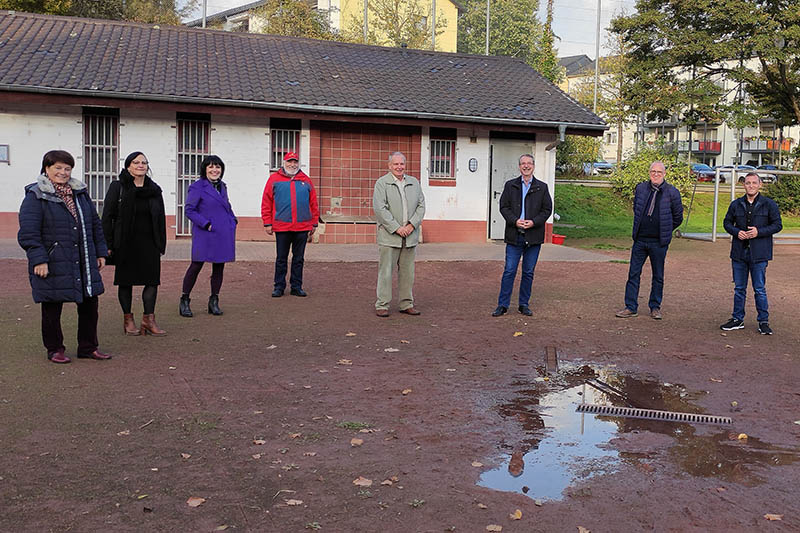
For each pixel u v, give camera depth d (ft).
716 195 68.39
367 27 140.67
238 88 52.90
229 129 53.62
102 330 25.58
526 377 20.84
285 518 11.62
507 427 16.47
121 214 24.07
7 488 12.53
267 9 124.26
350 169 56.75
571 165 125.59
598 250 60.18
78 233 20.39
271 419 16.57
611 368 22.15
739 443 15.71
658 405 18.44
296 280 33.91
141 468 13.56
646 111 111.14
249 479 13.17
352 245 53.98
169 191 52.65
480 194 59.41
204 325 26.89
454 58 69.05
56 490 12.51
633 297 30.71
